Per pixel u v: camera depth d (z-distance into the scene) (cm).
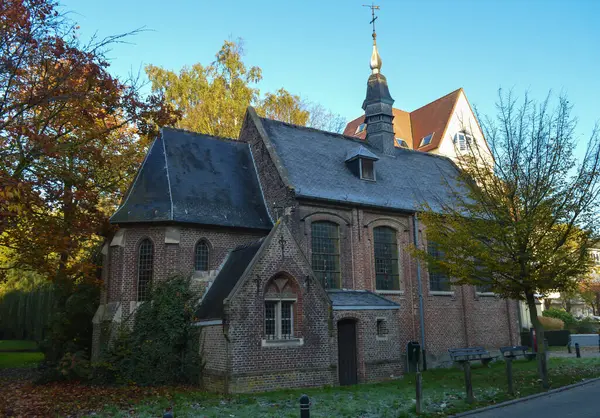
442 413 1148
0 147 1548
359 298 2025
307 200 2098
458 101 4419
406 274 2366
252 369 1576
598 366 1919
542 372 1491
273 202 2162
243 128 2522
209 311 1711
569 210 1630
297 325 1708
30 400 1438
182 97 3431
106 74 1546
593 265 1664
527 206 1669
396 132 4466
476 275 1739
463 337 2480
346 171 2438
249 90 3572
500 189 1722
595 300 5119
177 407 1274
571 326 4181
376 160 2481
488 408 1202
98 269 2150
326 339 1752
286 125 2572
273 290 1703
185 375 1697
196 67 3547
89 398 1443
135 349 1741
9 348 3888
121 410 1259
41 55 1494
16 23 1427
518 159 1706
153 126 1677
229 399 1402
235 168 2298
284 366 1639
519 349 2283
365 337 1902
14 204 1359
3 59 1424
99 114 1627
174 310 1761
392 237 2392
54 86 1491
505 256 1695
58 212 1969
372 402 1310
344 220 2209
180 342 1736
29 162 1557
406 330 2289
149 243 1941
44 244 1756
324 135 2677
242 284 1619
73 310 2019
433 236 1828
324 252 2145
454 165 3133
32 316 3866
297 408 1255
